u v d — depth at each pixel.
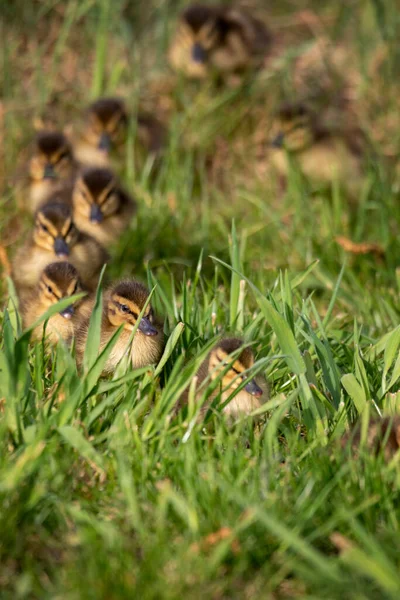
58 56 20.25
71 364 9.34
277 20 23.12
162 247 15.52
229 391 10.27
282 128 18.55
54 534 8.17
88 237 14.47
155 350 11.02
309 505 8.17
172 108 20.38
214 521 8.02
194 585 7.43
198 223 16.64
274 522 7.47
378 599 7.42
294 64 21.78
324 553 8.09
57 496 8.26
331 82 21.36
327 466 8.62
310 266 11.92
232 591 7.62
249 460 8.77
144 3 22.56
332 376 10.26
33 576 7.64
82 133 19.17
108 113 18.69
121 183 16.56
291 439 9.30
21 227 16.66
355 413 10.19
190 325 10.95
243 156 19.14
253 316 12.09
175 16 22.61
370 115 20.59
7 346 9.45
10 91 19.84
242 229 16.34
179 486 8.53
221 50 20.94
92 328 9.80
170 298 12.81
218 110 20.11
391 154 19.30
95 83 19.97
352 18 22.91
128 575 7.40
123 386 9.67
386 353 10.47
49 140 17.44
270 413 10.16
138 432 9.20
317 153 18.56
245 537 7.91
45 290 12.02
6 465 8.39
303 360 10.08
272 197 17.88
